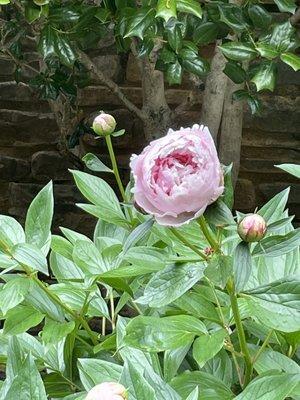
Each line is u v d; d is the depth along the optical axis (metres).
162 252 0.85
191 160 0.65
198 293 0.85
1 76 2.52
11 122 2.55
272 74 1.34
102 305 0.93
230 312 0.83
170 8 1.10
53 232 2.57
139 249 0.85
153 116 1.99
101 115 1.02
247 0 1.41
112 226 1.07
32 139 2.56
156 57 1.61
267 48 1.29
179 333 0.74
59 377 0.88
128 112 2.47
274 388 0.63
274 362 0.77
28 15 1.31
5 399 0.58
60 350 0.89
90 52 2.44
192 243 0.85
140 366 0.77
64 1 1.58
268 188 2.50
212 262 0.67
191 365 0.90
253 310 0.70
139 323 0.75
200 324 0.76
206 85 1.94
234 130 2.02
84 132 2.38
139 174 0.66
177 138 0.65
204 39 1.46
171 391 0.65
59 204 2.55
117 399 0.52
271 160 2.48
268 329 0.85
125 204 0.76
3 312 0.77
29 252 0.79
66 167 2.55
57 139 2.55
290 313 0.69
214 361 0.86
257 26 1.35
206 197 0.65
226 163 2.04
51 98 2.05
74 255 0.88
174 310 0.89
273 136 2.46
